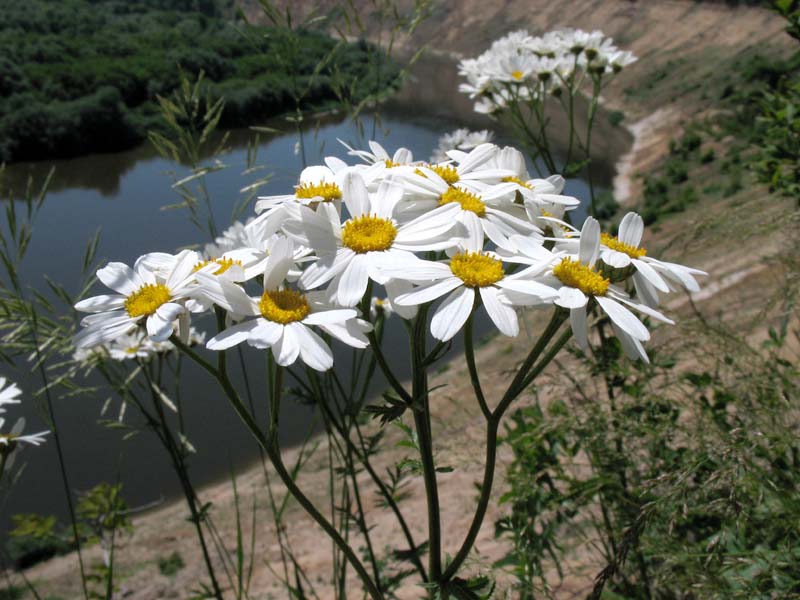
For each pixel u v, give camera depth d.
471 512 6.05
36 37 48.44
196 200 3.21
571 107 3.77
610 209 31.36
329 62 3.30
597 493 2.81
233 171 27.02
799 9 3.52
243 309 1.70
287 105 34.38
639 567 2.83
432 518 1.91
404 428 1.93
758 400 2.52
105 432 16.17
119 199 34.28
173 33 50.06
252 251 1.97
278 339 1.65
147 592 10.71
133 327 1.77
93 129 42.69
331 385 2.93
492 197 1.96
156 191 35.62
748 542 2.42
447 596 1.88
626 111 55.72
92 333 1.74
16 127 41.12
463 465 3.04
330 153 6.72
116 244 26.95
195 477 14.62
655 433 2.54
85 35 50.25
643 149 47.47
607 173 44.78
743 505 2.07
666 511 2.26
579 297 1.72
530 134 3.85
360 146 3.24
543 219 2.04
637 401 2.80
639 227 2.00
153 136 3.18
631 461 2.73
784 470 2.44
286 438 15.27
